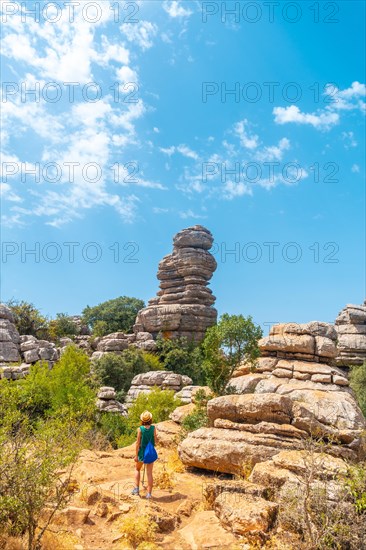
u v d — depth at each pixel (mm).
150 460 9344
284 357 18172
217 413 12633
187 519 8672
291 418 11695
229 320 17578
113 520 8148
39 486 7160
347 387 16406
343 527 7359
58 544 7008
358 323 39500
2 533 6832
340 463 9531
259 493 8875
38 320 54031
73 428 8727
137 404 25562
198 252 60938
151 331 57781
